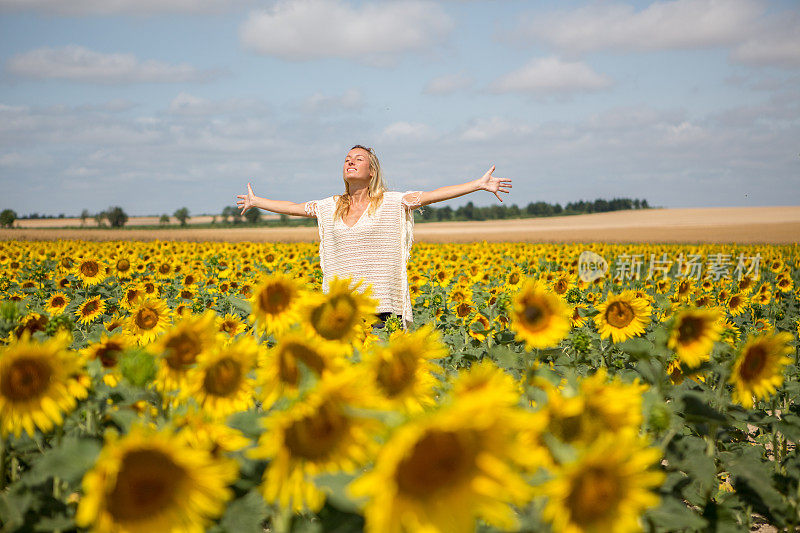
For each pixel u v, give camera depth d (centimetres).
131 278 1416
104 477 163
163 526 168
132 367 237
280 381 217
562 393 199
